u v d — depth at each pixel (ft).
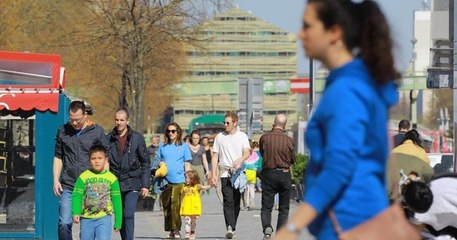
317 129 29.58
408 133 67.15
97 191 71.15
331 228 29.27
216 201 196.24
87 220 71.41
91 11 245.04
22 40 266.57
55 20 272.31
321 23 29.71
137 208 152.05
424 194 44.65
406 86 304.09
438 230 46.03
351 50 29.81
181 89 402.31
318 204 28.78
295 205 163.12
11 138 91.66
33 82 90.63
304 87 284.61
